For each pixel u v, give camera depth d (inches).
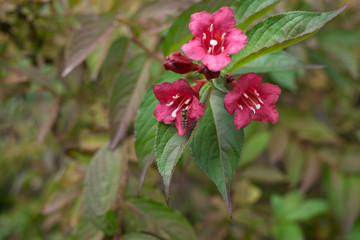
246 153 21.7
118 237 15.2
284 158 23.2
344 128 29.5
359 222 24.7
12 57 22.0
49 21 20.3
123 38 17.1
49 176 30.4
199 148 13.4
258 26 13.1
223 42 12.8
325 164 22.2
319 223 26.3
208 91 13.3
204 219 22.7
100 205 15.5
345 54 24.8
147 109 13.9
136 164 17.0
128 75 16.1
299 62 14.7
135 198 15.7
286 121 23.1
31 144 26.5
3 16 20.4
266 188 29.7
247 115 12.8
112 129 15.7
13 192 45.6
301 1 20.9
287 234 21.6
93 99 21.5
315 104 29.5
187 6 16.2
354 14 26.1
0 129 24.5
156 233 15.4
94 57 17.3
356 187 21.3
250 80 12.5
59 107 20.8
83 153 17.5
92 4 19.8
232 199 23.0
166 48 14.7
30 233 39.3
